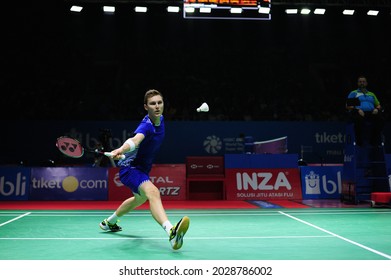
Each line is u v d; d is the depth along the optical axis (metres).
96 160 12.28
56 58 21.16
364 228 6.53
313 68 23.47
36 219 7.61
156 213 4.86
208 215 8.19
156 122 5.13
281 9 16.62
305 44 24.09
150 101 5.05
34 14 21.27
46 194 11.48
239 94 20.69
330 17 23.98
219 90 20.97
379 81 21.86
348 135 10.45
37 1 21.16
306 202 10.87
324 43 24.08
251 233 6.09
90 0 14.25
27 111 17.81
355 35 24.02
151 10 16.09
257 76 22.25
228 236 5.84
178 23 24.00
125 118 17.72
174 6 14.59
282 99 20.66
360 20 23.86
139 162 5.24
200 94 20.55
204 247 5.07
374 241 5.45
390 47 23.41
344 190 10.66
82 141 14.71
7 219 7.61
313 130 15.38
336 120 18.36
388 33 23.55
